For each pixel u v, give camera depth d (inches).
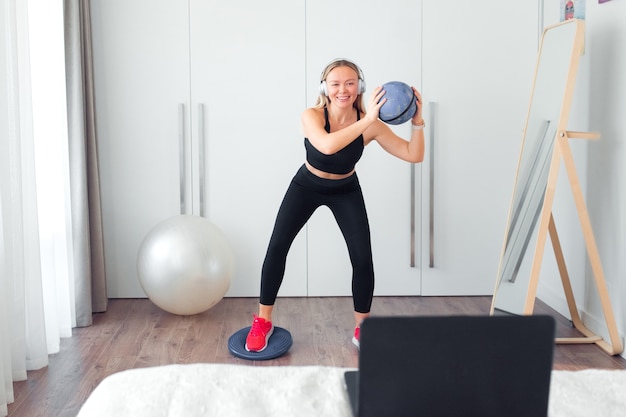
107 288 159.9
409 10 155.9
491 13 157.0
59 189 130.3
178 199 158.4
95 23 153.3
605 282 126.6
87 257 139.6
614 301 125.3
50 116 124.2
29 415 95.6
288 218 124.0
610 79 125.0
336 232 160.9
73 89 139.7
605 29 126.6
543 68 131.5
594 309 132.8
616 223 124.0
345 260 161.6
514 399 43.6
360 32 156.0
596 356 120.6
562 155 119.2
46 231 121.5
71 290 139.0
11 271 106.1
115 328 137.8
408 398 43.2
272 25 155.2
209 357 120.1
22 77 110.0
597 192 131.6
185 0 154.0
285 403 48.0
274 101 156.9
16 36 105.3
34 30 120.3
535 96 133.8
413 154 121.6
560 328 136.3
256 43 155.6
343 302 157.5
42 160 121.9
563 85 121.1
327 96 119.0
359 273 124.4
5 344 100.4
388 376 42.8
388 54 156.6
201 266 136.6
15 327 107.3
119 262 159.3
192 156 157.5
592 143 133.3
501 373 43.1
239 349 120.6
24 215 111.3
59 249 130.4
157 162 157.2
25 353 112.3
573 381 52.6
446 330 42.3
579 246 139.3
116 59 154.4
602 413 47.3
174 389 50.2
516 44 157.9
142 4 153.6
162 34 154.5
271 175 158.7
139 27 154.1
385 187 159.8
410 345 42.3
